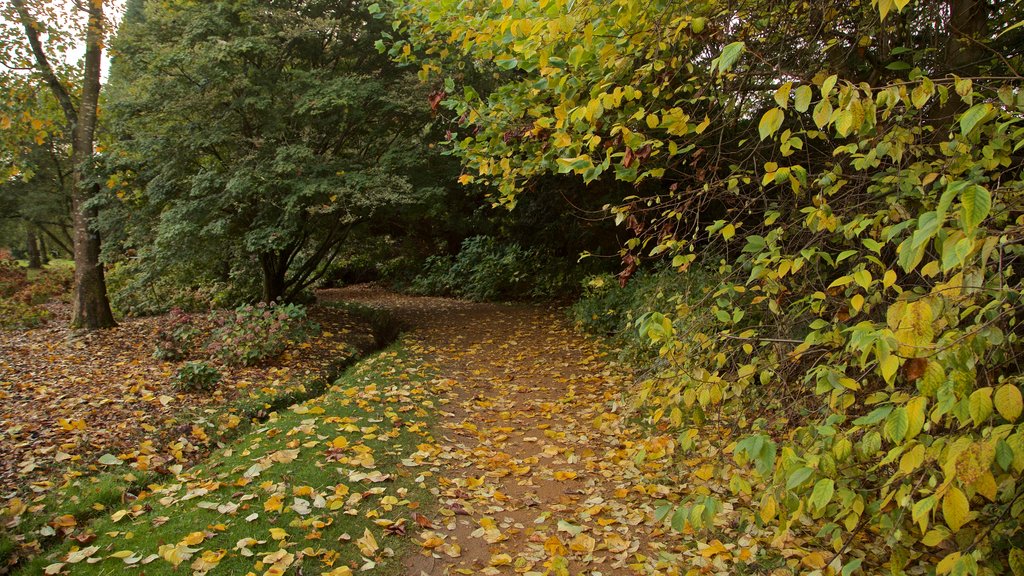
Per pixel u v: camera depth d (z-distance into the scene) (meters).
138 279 10.29
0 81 8.09
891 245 2.68
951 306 1.57
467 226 13.59
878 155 2.37
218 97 8.38
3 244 26.03
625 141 2.82
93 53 8.91
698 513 1.91
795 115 3.74
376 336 9.74
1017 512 1.65
